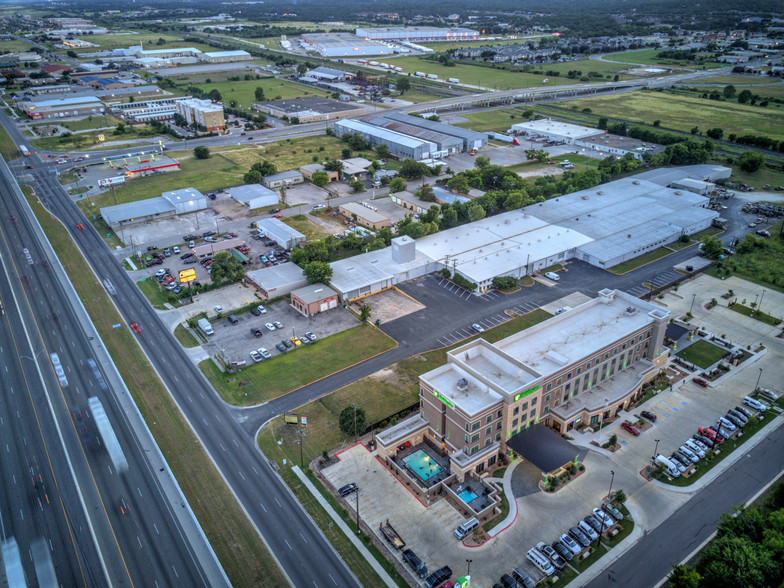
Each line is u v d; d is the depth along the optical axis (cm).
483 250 17688
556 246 17850
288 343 13712
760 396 11756
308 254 16912
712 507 9275
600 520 8969
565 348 11369
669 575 8000
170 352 13488
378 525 9075
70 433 10975
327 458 10319
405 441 10638
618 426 11094
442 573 8144
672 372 12562
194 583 8081
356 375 12650
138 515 9200
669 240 18700
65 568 8331
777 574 7538
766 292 15650
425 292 16175
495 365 10994
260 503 9438
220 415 11469
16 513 9256
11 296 15875
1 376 12638
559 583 8075
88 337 14038
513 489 9731
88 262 17775
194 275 16038
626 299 13000
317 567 8350
